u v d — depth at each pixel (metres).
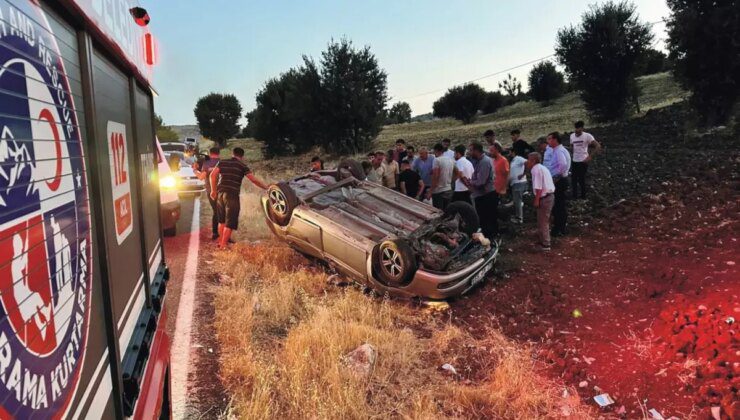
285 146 33.69
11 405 1.01
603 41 21.72
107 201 1.89
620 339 4.78
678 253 6.68
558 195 8.59
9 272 1.03
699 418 3.47
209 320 5.24
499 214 10.05
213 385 3.96
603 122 22.73
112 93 2.17
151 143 3.42
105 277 1.73
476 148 8.31
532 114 40.34
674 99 26.67
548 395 3.94
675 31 15.44
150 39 3.29
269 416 3.45
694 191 9.27
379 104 28.86
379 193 7.75
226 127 49.53
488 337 5.10
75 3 1.50
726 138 13.16
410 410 3.72
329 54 27.80
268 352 4.52
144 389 2.28
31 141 1.18
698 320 4.60
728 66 14.55
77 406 1.42
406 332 5.08
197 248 8.30
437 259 5.95
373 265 6.12
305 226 6.90
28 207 1.14
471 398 3.94
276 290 5.90
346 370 4.09
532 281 6.60
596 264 7.00
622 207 9.32
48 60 1.34
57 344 1.28
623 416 3.67
